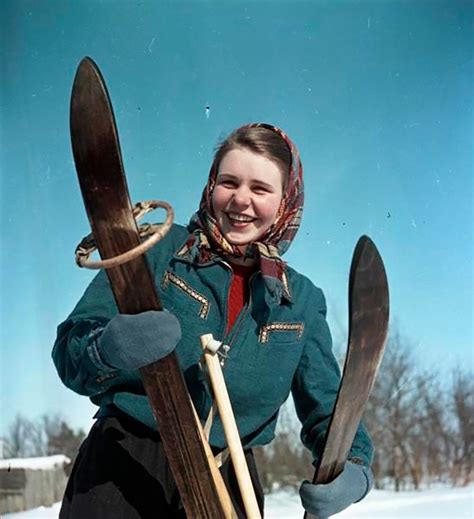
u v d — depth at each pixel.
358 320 1.33
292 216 1.59
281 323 1.54
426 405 11.21
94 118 1.14
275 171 1.52
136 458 1.44
